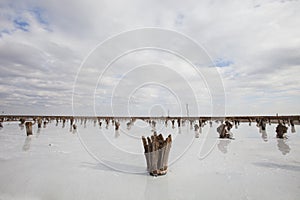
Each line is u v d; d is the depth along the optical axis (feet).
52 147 32.94
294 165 21.57
